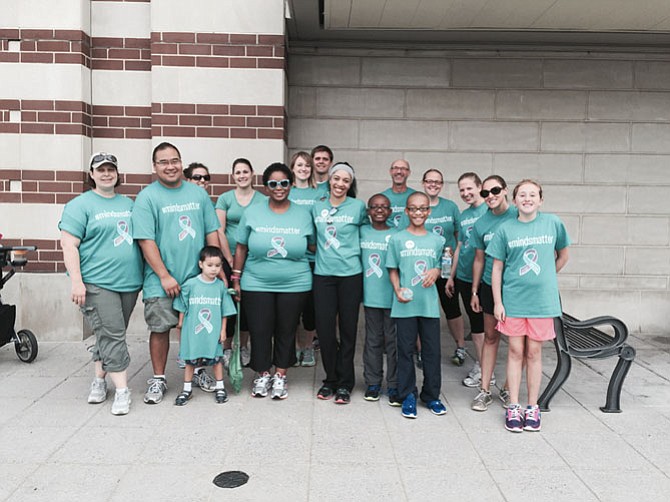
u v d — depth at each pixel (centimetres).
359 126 694
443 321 707
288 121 691
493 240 404
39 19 609
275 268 439
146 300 436
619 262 706
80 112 616
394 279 423
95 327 415
